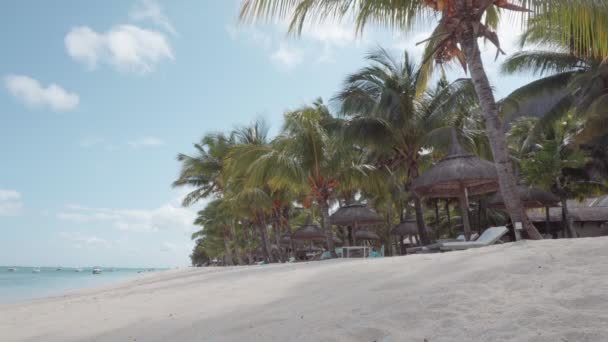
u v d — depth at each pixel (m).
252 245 53.00
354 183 19.66
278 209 27.16
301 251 38.53
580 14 7.40
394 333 2.83
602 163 20.14
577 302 2.71
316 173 17.33
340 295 4.14
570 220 19.86
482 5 7.59
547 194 17.16
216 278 8.95
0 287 31.30
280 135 18.36
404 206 29.44
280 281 6.11
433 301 3.30
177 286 8.68
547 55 18.38
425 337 2.69
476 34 7.59
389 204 28.14
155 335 3.94
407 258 6.00
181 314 4.75
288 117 17.53
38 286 32.84
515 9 7.47
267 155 17.16
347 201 26.33
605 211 24.59
